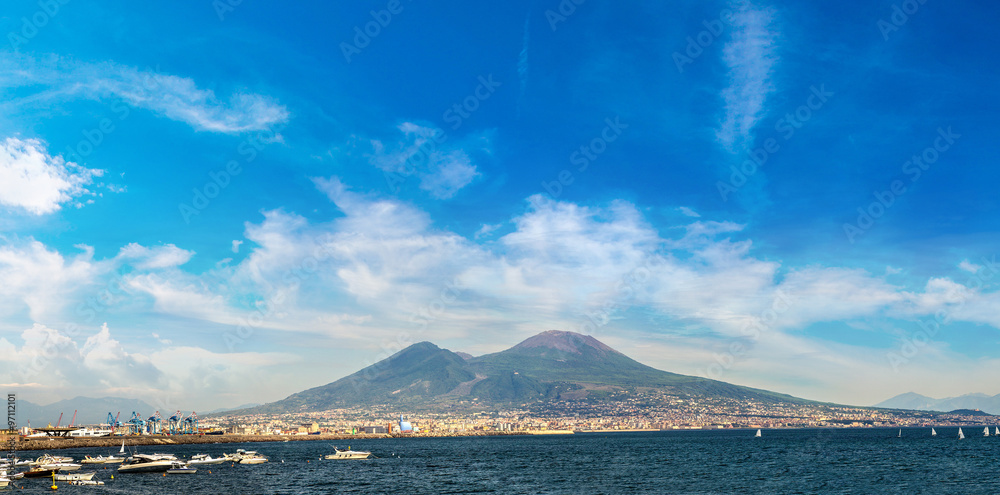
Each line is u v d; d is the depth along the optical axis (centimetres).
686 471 14888
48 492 11238
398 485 12288
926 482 11950
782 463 17088
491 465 17525
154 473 14712
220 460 18075
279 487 11969
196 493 11062
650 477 13500
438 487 11925
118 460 17488
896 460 17638
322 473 14888
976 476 12938
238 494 10931
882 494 10356
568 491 11125
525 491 11181
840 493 10525
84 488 11825
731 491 10888
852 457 19250
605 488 11531
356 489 11631
